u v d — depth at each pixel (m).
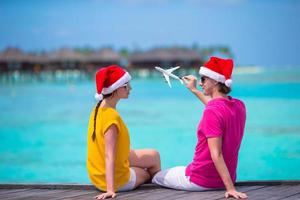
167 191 5.82
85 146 13.32
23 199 5.65
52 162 11.49
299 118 16.66
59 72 54.88
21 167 11.08
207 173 5.65
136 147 12.76
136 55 55.28
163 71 6.09
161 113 19.77
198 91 6.14
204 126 5.45
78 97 29.27
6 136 15.16
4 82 51.09
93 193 5.86
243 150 11.95
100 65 54.53
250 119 16.75
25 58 52.34
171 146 12.74
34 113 20.91
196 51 54.41
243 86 32.22
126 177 5.82
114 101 5.78
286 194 5.59
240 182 6.07
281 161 10.83
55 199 5.62
